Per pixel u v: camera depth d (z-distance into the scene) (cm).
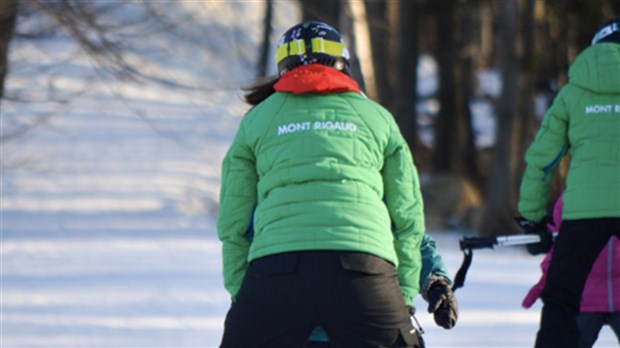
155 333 2044
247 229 1086
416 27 7150
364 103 1072
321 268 996
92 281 2750
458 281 1390
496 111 5928
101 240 3853
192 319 2212
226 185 1083
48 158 5866
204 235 4169
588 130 1393
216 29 4972
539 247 1447
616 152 1381
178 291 2584
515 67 5728
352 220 1012
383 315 998
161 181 5788
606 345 1923
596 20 6669
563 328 1375
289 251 1005
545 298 1402
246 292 1022
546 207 1451
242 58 5250
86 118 6794
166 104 7681
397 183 1061
